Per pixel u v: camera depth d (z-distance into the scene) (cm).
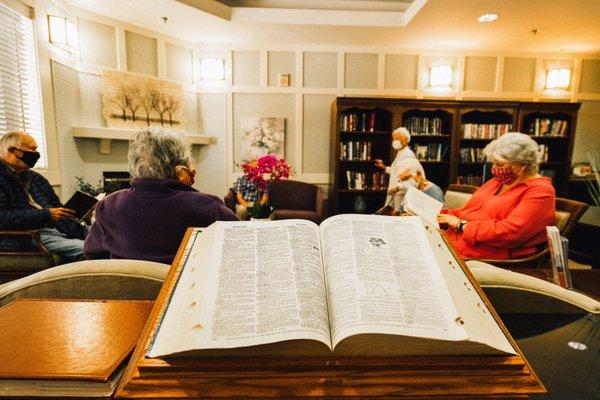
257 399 37
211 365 39
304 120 475
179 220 109
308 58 465
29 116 296
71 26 324
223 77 458
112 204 112
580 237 301
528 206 174
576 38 422
